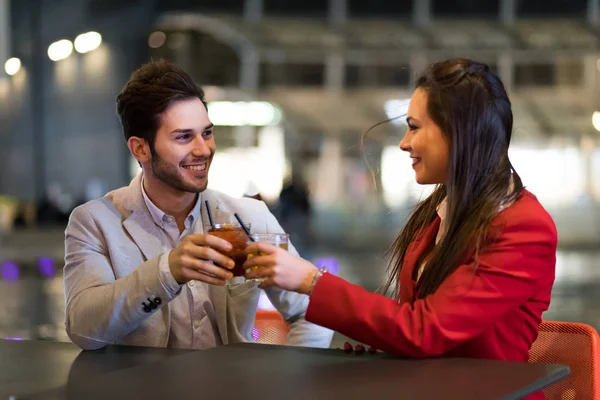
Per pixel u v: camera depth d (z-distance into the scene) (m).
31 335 7.88
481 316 2.05
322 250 21.27
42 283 12.84
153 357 2.23
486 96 2.17
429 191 2.61
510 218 2.09
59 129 29.72
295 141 28.56
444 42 31.14
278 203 20.55
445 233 2.18
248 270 2.15
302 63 30.94
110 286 2.34
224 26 30.19
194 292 2.59
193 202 2.67
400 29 31.52
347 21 32.00
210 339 2.61
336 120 28.67
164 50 30.33
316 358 2.11
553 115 28.38
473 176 2.15
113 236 2.58
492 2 33.16
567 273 14.70
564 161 27.52
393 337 2.05
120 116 2.59
